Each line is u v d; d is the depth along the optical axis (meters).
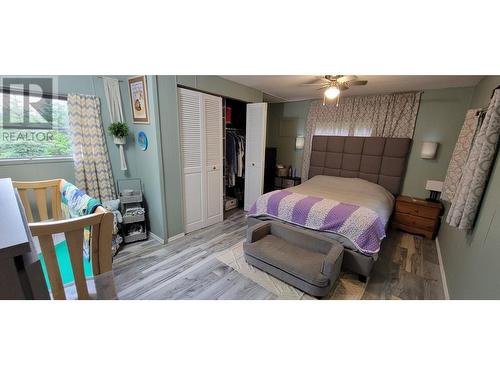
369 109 3.72
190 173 2.93
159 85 2.37
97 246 1.07
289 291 1.95
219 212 3.49
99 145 2.59
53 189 1.97
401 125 3.49
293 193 2.82
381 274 2.25
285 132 4.94
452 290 1.86
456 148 2.38
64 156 2.47
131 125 2.80
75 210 1.44
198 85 2.74
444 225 2.75
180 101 2.63
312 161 4.37
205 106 2.94
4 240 0.49
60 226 0.92
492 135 1.47
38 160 2.28
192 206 3.04
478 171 1.55
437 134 3.26
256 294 1.91
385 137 3.57
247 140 3.78
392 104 3.51
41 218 1.97
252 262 2.20
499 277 1.14
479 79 2.59
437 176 3.32
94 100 2.49
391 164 3.54
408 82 2.84
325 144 4.16
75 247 0.99
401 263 2.46
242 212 4.03
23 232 0.53
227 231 3.16
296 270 1.85
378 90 3.38
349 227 2.08
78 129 2.42
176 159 2.70
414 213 3.15
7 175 2.14
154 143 2.49
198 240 2.86
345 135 4.02
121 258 2.40
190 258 2.43
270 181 4.79
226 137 3.93
